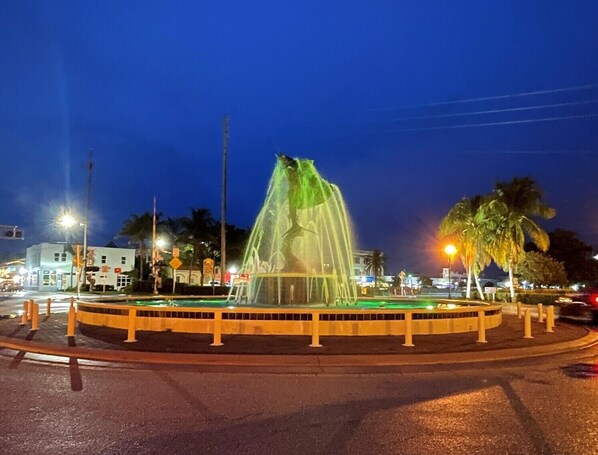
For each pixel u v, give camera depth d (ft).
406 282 356.18
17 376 34.91
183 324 55.77
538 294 155.12
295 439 21.35
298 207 72.33
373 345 48.11
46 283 276.21
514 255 156.35
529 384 33.37
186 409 26.17
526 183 155.33
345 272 80.43
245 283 90.53
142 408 26.27
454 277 387.75
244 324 54.44
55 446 20.12
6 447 19.95
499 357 44.24
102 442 20.68
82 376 35.01
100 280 273.13
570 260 273.95
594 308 76.74
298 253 76.28
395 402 28.07
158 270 198.39
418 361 41.68
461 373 37.40
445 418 24.73
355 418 24.70
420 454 19.60
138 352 43.57
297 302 70.59
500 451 19.95
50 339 50.80
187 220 228.02
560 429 22.90
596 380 34.83
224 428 22.86
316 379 34.73
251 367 39.04
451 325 58.23
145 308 56.95
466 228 166.91
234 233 245.04
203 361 40.83
